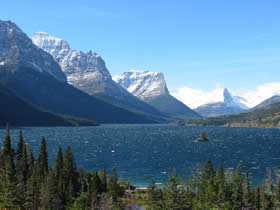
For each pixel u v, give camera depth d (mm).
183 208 85625
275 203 84938
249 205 83500
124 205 88250
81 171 107375
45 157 109750
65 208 86250
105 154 197125
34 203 88312
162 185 114562
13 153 108875
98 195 87688
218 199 82812
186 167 152250
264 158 184125
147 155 194875
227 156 192375
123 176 130500
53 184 87438
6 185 86188
